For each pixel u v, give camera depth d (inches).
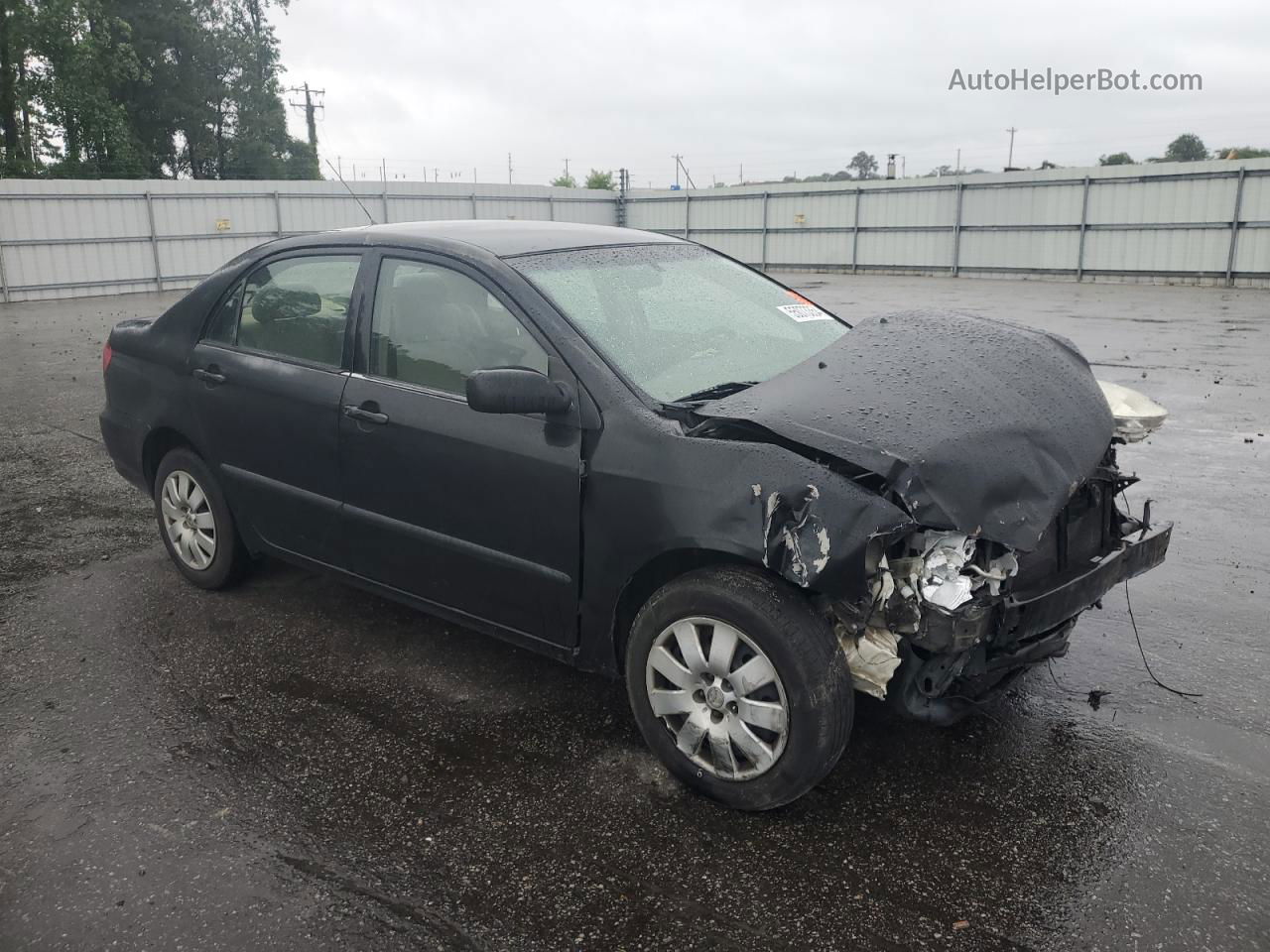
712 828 114.0
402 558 146.6
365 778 124.7
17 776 125.7
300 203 1162.6
